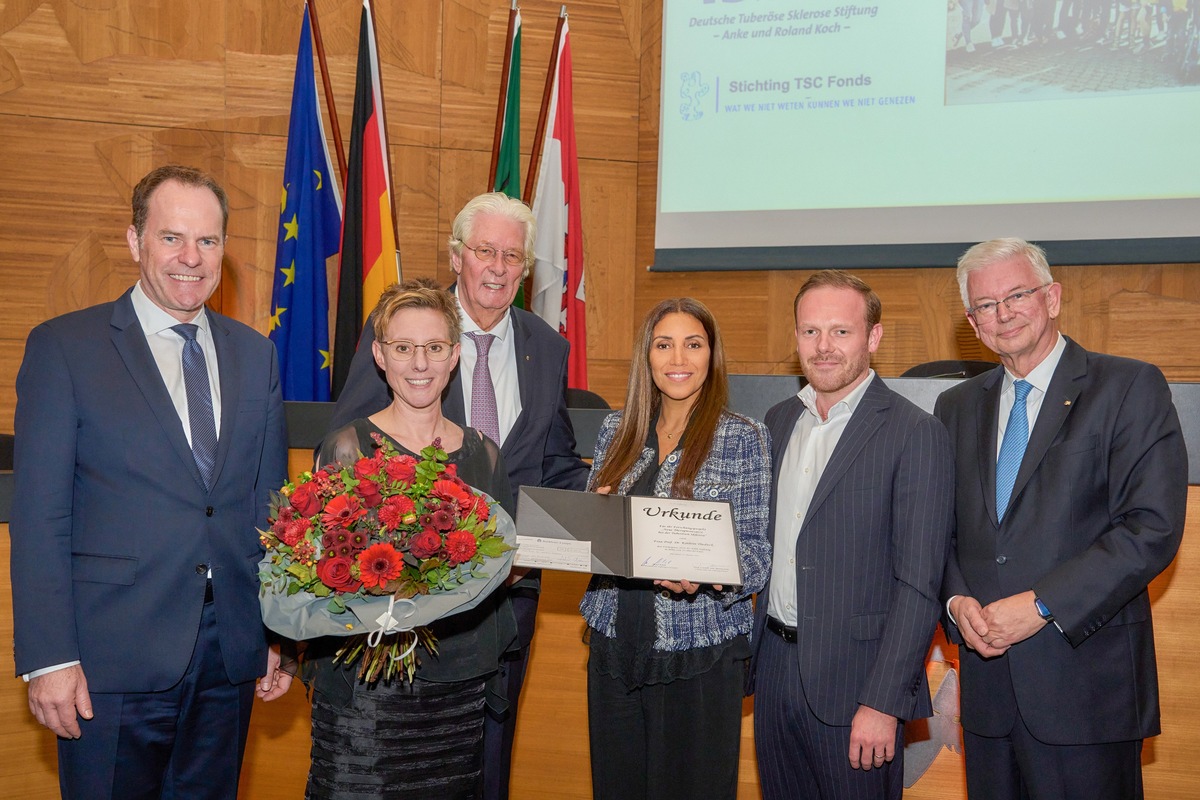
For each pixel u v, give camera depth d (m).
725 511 1.93
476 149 5.36
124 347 1.93
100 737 1.87
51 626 1.79
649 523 1.94
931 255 4.88
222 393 2.02
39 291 4.96
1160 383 1.99
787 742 2.07
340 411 2.27
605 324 5.50
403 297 1.97
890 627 1.92
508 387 2.49
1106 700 1.95
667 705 1.98
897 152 4.92
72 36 4.97
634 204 5.50
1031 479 2.01
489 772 2.36
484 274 2.34
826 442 2.10
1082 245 4.67
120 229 5.04
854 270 5.09
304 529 1.69
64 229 4.98
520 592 2.39
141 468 1.89
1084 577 1.88
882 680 1.88
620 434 2.18
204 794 1.98
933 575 1.93
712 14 5.17
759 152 5.12
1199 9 4.50
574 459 2.54
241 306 5.12
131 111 5.03
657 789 1.96
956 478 2.12
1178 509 1.91
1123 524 1.92
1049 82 4.70
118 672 1.85
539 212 4.79
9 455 2.90
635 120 5.50
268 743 2.84
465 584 1.73
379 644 1.84
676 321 2.10
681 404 2.14
